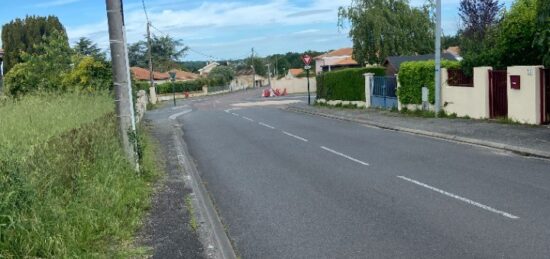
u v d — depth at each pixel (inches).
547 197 332.2
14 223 211.0
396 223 292.8
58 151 299.0
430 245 253.1
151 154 532.1
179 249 248.2
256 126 940.6
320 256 247.0
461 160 485.1
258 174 466.6
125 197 319.6
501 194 345.7
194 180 438.0
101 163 350.6
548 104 663.1
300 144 658.2
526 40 737.0
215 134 838.5
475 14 1555.1
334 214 319.0
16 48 2150.6
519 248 242.4
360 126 856.9
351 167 476.7
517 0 780.0
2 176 226.2
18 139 297.7
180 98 2999.5
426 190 368.8
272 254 255.0
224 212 341.7
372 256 242.7
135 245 251.6
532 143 536.4
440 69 842.8
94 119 445.4
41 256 212.8
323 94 1440.7
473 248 245.4
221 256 243.9
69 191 277.0
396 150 567.2
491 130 647.8
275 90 2800.2
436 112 847.7
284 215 324.2
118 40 404.8
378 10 1748.3
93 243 243.0
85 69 855.7
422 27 1793.8
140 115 1047.0
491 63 774.5
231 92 3794.3
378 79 1127.0
